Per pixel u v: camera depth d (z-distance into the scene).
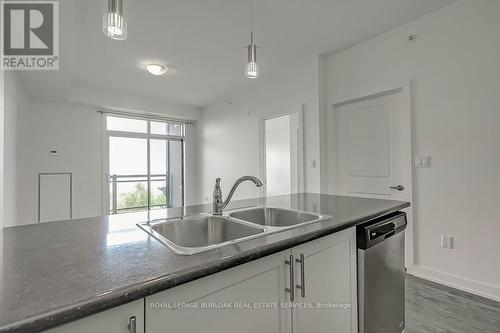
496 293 1.97
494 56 2.02
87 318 0.52
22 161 3.54
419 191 2.44
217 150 5.15
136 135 5.08
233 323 0.77
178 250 0.79
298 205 1.64
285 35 2.72
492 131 2.03
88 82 4.01
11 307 0.47
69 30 2.07
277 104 3.79
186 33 2.65
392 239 1.46
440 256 2.29
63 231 1.04
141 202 5.14
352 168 3.07
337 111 3.23
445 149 2.28
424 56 2.41
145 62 3.33
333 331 1.13
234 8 2.25
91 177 4.47
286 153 6.23
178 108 5.29
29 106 3.85
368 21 2.48
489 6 2.04
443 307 1.89
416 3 2.22
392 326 1.45
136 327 0.58
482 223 2.07
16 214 3.28
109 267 0.66
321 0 2.17
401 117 2.65
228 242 0.85
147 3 2.16
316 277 1.05
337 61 3.14
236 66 3.49
